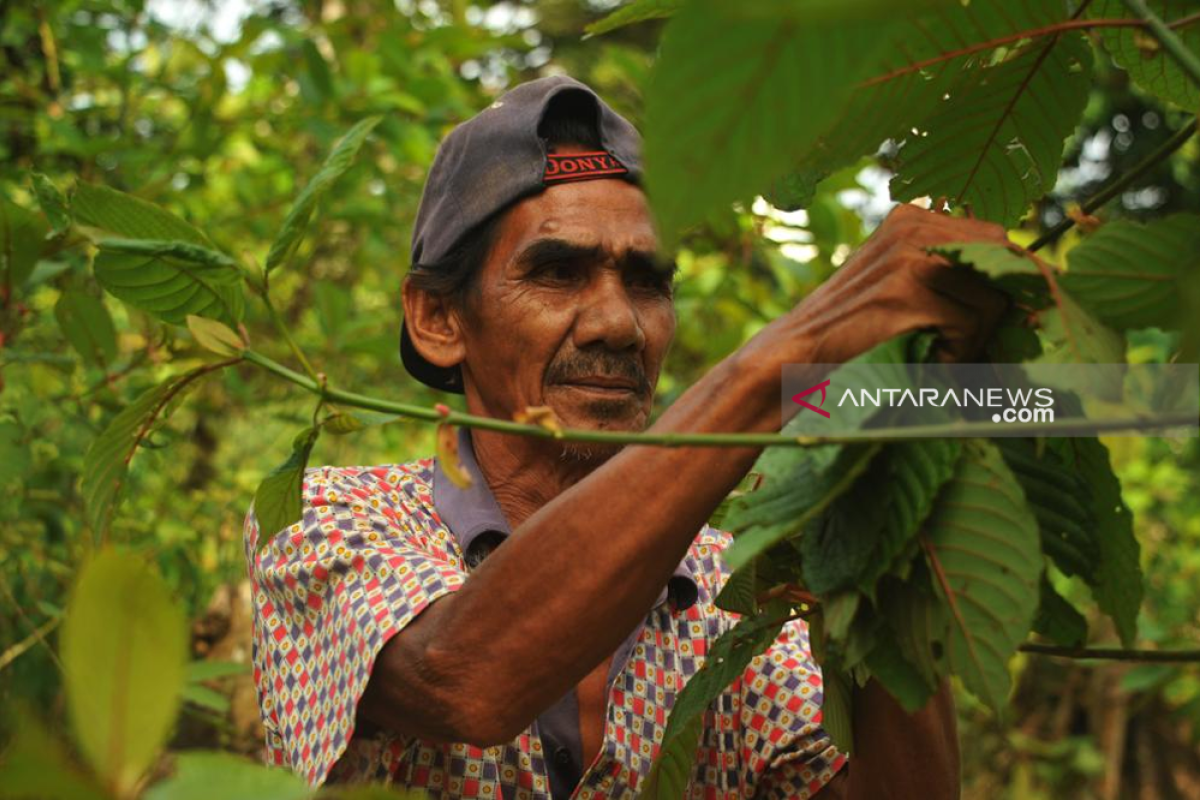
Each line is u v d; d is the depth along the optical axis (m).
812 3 0.37
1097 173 5.60
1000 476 0.67
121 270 0.85
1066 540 0.71
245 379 2.76
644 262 1.24
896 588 0.70
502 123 1.24
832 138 0.73
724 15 0.38
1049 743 4.02
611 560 0.85
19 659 2.22
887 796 1.14
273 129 2.88
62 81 2.98
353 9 3.75
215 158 3.03
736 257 2.70
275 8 3.93
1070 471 0.71
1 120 2.69
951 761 1.15
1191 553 3.89
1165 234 0.63
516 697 0.90
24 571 2.06
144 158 2.58
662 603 1.29
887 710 1.12
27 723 0.39
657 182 0.44
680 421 0.82
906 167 0.85
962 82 0.78
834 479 0.67
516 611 0.88
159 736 0.41
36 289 1.70
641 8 0.79
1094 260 0.65
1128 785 4.07
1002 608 0.67
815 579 0.69
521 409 1.25
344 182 2.75
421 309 1.32
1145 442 3.88
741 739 1.32
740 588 0.90
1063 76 0.80
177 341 1.77
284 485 0.86
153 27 2.92
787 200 0.86
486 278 1.25
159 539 2.48
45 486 2.29
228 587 2.71
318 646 1.10
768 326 0.80
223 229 2.82
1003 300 0.72
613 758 1.21
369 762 1.12
